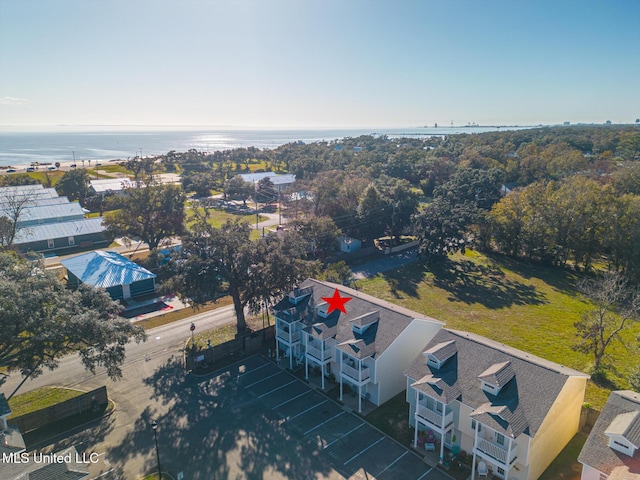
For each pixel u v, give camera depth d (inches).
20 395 1331.2
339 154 6889.8
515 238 2819.9
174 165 7623.0
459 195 3575.3
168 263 1672.0
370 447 1116.5
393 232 3080.7
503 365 1064.8
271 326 1713.8
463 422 1054.4
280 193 4645.7
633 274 2335.1
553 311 2050.9
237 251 1600.6
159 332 1771.7
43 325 1109.1
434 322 1414.9
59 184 4384.8
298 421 1218.6
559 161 4643.2
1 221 2479.1
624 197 2474.2
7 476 797.9
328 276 1974.7
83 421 1209.4
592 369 1488.7
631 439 831.1
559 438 1063.0
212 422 1209.4
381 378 1273.4
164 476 1004.6
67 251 2908.5
